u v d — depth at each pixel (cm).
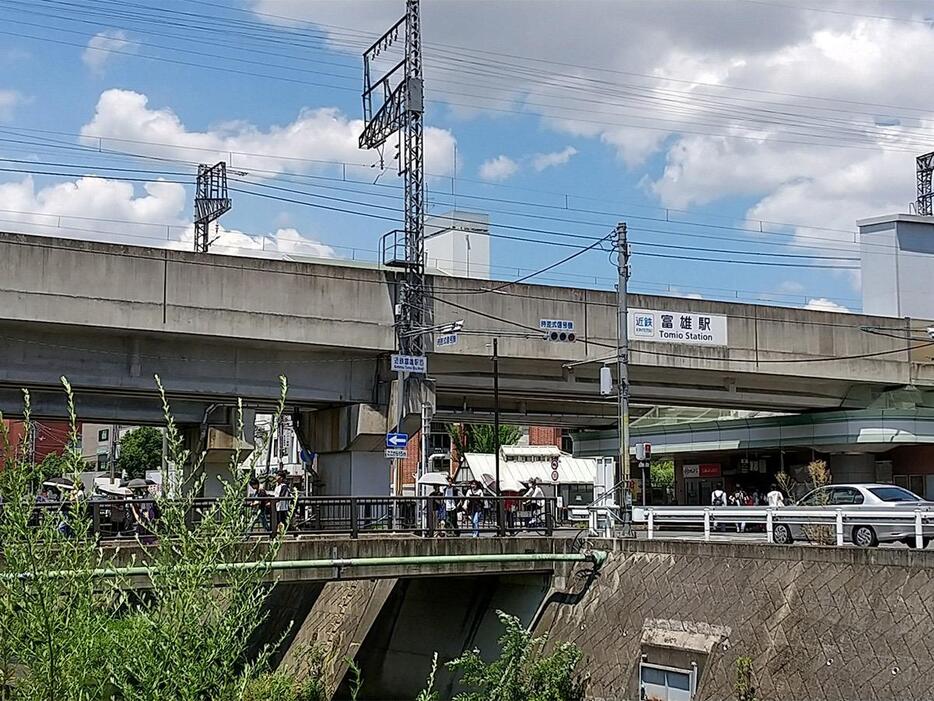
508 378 3600
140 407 3803
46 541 602
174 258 2903
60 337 2862
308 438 3538
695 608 2223
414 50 3291
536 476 5197
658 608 2294
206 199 5278
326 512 2842
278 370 3164
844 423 4288
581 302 3553
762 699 1991
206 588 637
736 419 4656
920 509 2514
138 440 7644
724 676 2083
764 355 3884
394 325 3231
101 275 2798
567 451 6919
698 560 2278
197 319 2920
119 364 2934
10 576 582
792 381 4144
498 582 2719
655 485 7094
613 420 4703
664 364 3669
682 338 3716
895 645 1831
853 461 4478
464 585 2788
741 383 4078
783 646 2012
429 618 2784
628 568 2430
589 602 2469
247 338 2989
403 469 6262
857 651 1886
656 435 5000
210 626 629
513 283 3441
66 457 616
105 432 8781
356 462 3312
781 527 2581
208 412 3809
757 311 3900
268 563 673
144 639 612
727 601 2172
